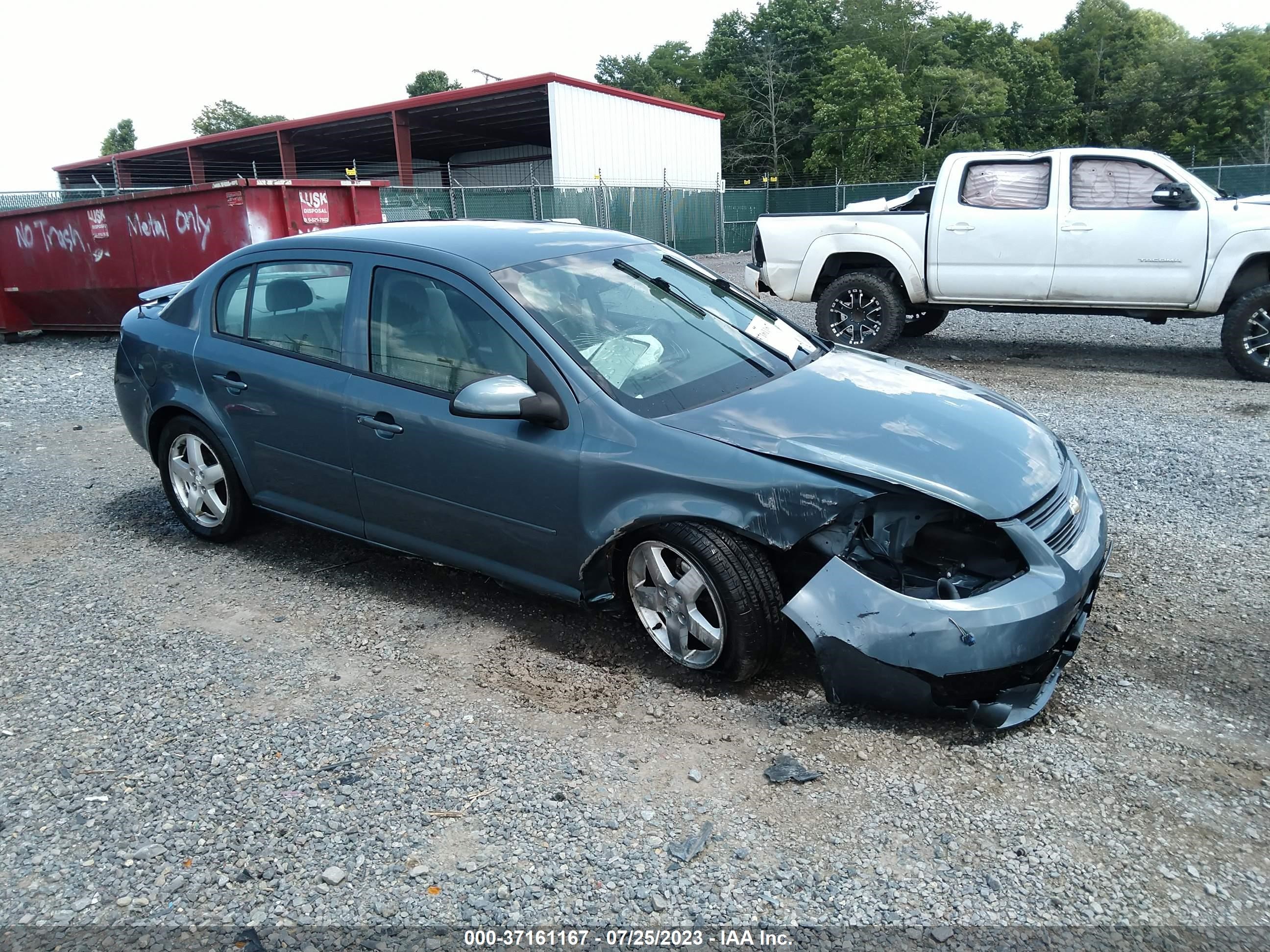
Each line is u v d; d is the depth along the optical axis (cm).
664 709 330
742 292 473
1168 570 437
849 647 300
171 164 4191
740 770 294
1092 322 1248
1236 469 580
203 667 372
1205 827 259
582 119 2891
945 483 312
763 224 1031
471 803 280
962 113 6150
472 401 344
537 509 363
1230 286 866
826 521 310
